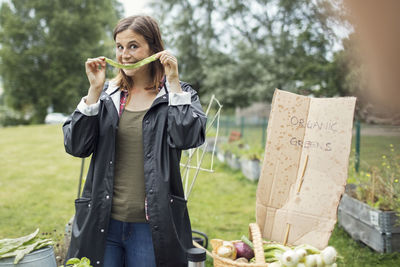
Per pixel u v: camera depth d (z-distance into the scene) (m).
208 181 7.73
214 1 21.64
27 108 36.50
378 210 3.77
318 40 10.39
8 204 6.01
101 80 1.91
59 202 6.22
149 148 1.89
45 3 34.53
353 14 3.01
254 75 18.28
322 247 2.16
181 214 1.95
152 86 2.02
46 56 34.72
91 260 1.93
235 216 5.33
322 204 2.21
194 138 1.87
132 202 1.92
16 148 13.54
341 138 2.23
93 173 1.97
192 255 1.83
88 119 1.88
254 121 16.48
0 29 35.56
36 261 1.84
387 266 3.47
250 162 7.73
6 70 34.50
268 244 2.26
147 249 1.94
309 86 10.11
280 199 2.31
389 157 4.34
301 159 2.32
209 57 20.16
